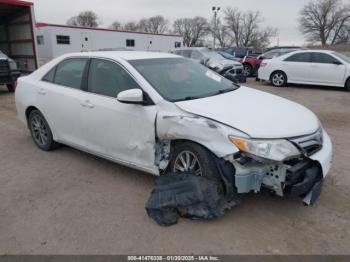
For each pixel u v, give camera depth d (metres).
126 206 3.45
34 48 13.62
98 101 3.99
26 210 3.43
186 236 2.93
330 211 3.29
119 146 3.87
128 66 3.84
